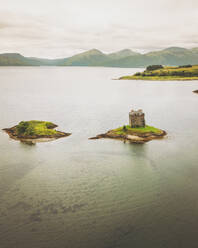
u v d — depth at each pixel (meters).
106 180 45.47
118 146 65.94
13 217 33.88
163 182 44.47
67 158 57.38
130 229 31.61
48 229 31.52
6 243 29.19
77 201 38.03
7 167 51.97
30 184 43.97
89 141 70.94
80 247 28.72
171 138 72.62
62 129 85.19
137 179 45.84
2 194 40.28
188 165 52.56
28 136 73.88
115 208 36.06
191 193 40.31
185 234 30.64
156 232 31.03
